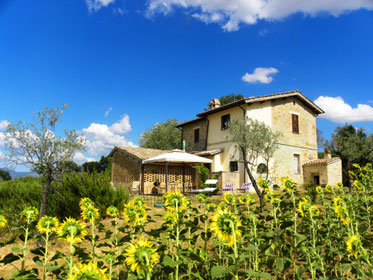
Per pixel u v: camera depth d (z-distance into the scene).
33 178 9.02
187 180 18.28
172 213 2.28
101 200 7.09
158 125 32.03
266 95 16.16
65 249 4.65
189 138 21.05
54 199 6.78
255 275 1.71
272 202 2.92
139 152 17.19
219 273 1.56
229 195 2.98
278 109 17.06
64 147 5.48
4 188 7.20
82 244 4.46
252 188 14.55
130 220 2.44
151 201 10.12
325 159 17.80
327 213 3.46
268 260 2.74
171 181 17.45
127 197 7.95
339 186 4.51
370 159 17.00
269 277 1.67
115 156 20.20
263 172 15.14
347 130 20.77
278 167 16.12
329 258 2.70
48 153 5.46
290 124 17.55
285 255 2.87
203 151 18.09
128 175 17.73
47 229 2.12
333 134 21.11
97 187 7.30
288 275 3.01
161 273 2.28
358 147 17.89
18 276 1.81
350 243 2.10
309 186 5.55
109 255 2.07
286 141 17.03
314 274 2.40
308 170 17.45
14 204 6.50
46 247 2.07
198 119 19.70
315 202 4.82
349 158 17.48
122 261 2.03
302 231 3.12
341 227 3.05
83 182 7.39
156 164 16.97
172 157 13.17
